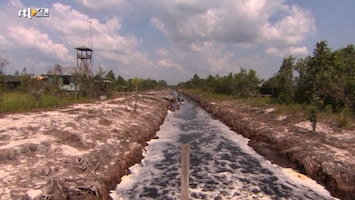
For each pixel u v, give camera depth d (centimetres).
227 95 6506
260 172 1645
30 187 991
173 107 5641
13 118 1966
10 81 3794
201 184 1469
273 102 3978
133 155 1762
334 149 1694
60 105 3033
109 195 1212
